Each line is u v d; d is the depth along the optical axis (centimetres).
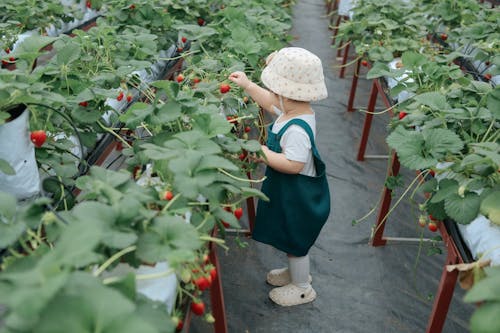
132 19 446
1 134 204
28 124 219
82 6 643
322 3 1334
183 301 192
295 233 298
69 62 288
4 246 147
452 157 273
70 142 261
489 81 437
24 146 215
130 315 114
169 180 206
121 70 315
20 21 500
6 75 222
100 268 150
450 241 254
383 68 403
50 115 251
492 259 213
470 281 205
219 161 187
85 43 337
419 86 364
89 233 126
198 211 201
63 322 110
